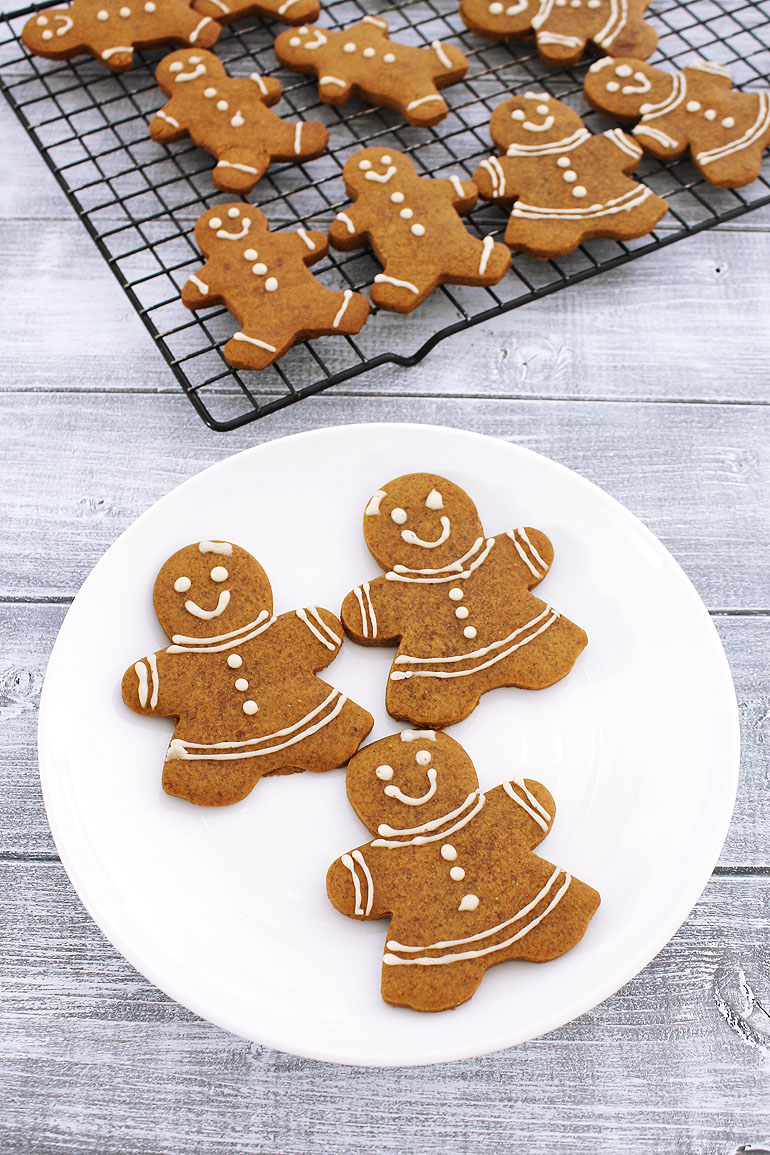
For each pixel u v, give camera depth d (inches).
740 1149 26.2
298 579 29.0
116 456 31.1
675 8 36.2
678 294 32.9
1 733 28.8
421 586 28.4
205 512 29.1
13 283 32.7
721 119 33.6
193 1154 26.1
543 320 32.5
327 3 36.3
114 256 33.0
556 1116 26.4
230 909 26.3
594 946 25.9
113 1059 26.6
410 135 34.4
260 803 27.1
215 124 33.1
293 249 31.5
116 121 34.5
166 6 34.7
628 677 28.1
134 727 27.5
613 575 28.8
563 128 33.1
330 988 25.7
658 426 31.5
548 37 34.6
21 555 30.3
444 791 26.9
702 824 26.7
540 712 28.0
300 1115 26.4
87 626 28.0
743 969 27.2
